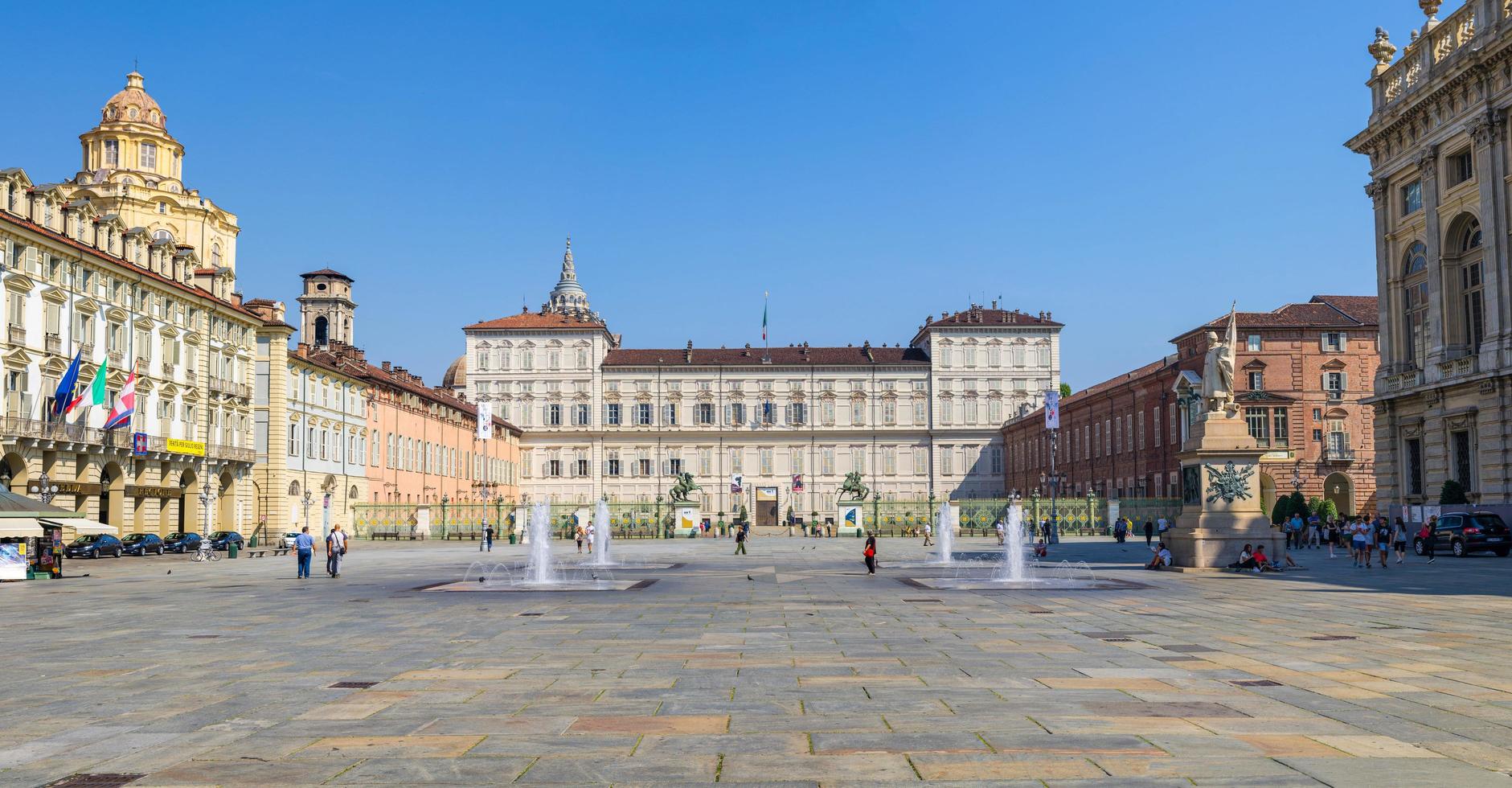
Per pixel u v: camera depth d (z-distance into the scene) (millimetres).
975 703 12703
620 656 17125
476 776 9492
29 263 56594
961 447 141750
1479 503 51469
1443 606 24672
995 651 17344
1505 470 49812
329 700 13266
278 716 12305
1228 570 38094
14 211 55750
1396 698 12844
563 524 101625
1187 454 39969
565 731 11320
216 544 68438
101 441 60906
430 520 97500
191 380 72375
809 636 19766
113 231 65750
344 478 92562
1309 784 8969
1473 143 51781
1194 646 17844
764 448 141875
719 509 140750
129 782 9383
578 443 141375
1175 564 39688
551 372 142000
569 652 17656
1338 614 23125
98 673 15703
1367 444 82125
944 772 9445
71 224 61312
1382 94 60250
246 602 28609
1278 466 81500
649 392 142125
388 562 53438
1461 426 53188
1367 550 40562
